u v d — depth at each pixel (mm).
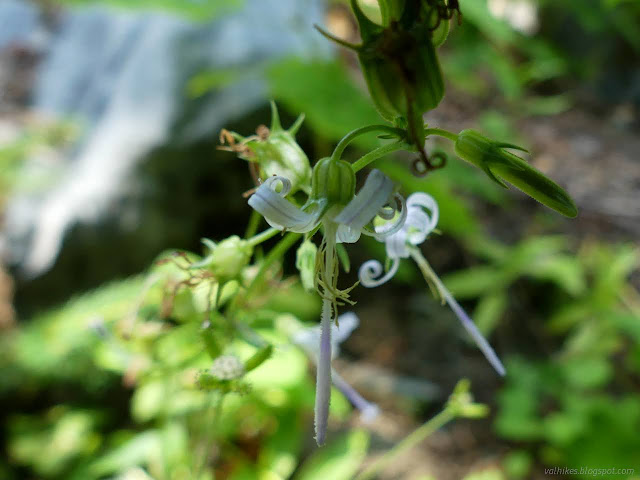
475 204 174
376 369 145
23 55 235
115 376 128
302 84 103
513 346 149
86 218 151
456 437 131
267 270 59
